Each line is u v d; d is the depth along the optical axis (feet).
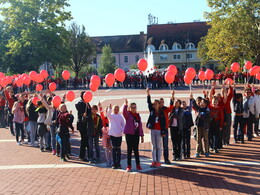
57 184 24.09
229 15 126.41
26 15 149.69
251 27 121.49
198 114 30.50
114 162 27.58
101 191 22.40
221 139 33.27
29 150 35.73
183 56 243.40
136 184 23.54
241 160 28.91
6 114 51.72
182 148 30.76
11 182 24.77
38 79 37.70
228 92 34.96
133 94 104.01
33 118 37.63
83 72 205.57
